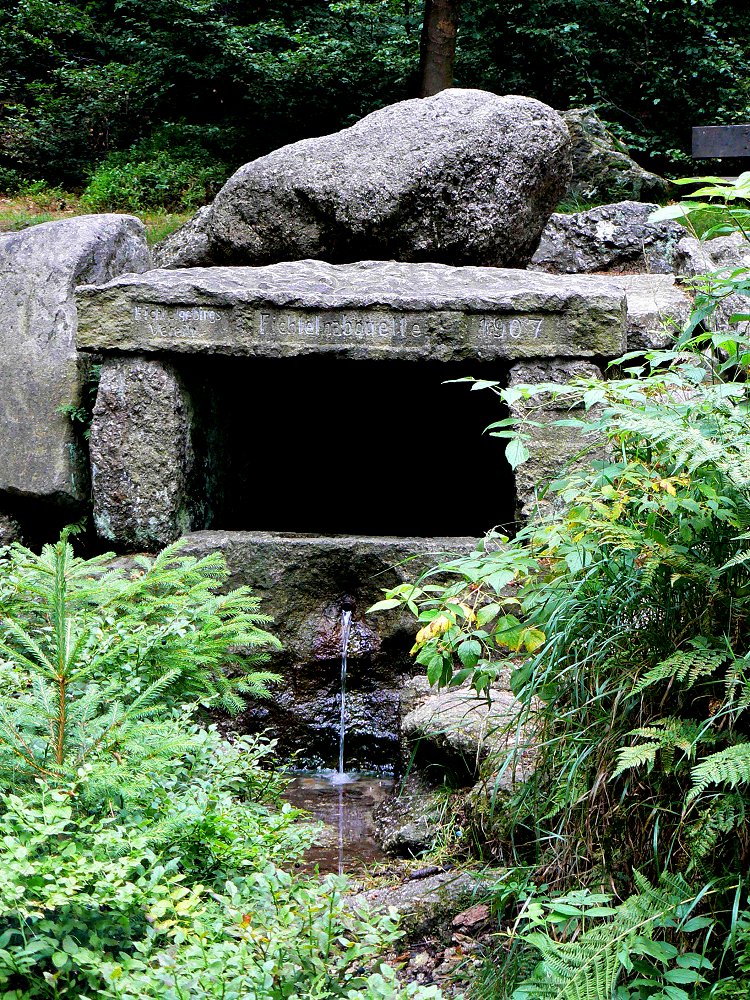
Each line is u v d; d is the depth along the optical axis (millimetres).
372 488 7309
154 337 5250
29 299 5957
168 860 2537
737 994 2045
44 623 3457
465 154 5945
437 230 5988
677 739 2223
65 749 2531
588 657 2467
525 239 6379
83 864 2080
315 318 5129
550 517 2770
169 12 13406
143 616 3514
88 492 5812
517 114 6109
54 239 6113
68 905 2082
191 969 1974
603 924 2301
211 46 13523
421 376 6668
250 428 6582
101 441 5355
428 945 2990
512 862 3006
